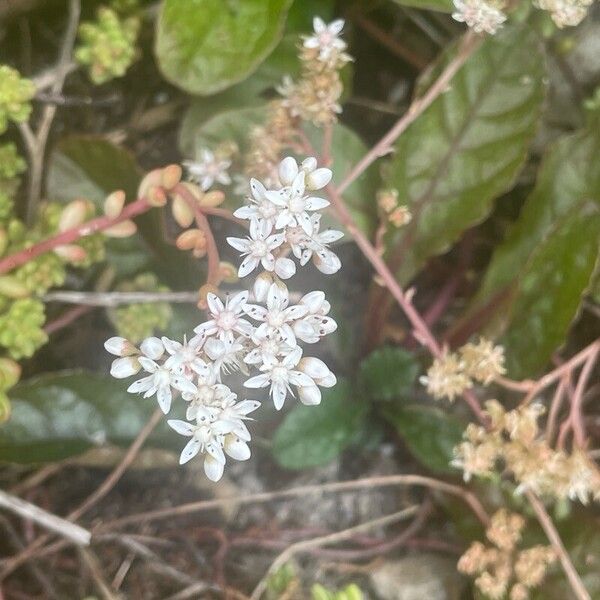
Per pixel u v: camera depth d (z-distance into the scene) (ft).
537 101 0.49
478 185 0.50
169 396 0.30
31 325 0.43
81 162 0.50
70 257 0.40
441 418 0.51
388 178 0.51
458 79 0.49
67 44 0.50
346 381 0.53
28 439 0.48
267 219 0.32
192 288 0.52
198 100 0.53
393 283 0.45
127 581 0.52
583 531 0.48
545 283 0.47
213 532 0.53
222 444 0.31
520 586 0.45
